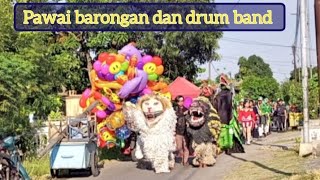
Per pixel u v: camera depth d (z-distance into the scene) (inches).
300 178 455.8
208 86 761.6
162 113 590.6
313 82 1210.0
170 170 610.5
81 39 1095.0
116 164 696.4
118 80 681.0
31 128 662.5
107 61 682.8
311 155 626.5
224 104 728.3
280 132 1184.2
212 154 625.3
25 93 615.8
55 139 577.9
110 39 1052.5
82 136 567.8
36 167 588.1
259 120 1032.2
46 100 726.5
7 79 574.6
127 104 622.2
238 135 735.1
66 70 1044.5
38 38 738.2
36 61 660.7
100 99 689.0
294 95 1291.8
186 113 639.8
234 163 632.4
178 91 893.8
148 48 1135.6
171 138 597.0
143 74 689.0
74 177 576.7
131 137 717.9
